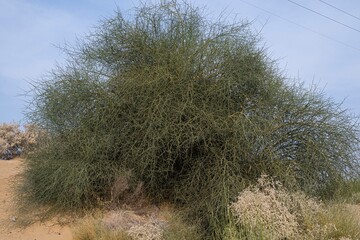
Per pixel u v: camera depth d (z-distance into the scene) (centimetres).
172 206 873
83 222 770
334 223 720
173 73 922
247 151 858
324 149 916
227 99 898
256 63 967
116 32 1012
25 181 964
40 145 1030
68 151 934
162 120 853
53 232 801
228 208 727
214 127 854
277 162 853
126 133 901
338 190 924
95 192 877
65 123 965
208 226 786
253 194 730
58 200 869
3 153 1459
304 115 931
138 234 711
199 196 832
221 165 833
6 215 891
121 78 959
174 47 966
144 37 995
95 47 1020
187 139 838
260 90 952
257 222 672
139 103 905
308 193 857
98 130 917
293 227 690
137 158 880
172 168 867
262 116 909
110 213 827
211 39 945
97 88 955
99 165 886
